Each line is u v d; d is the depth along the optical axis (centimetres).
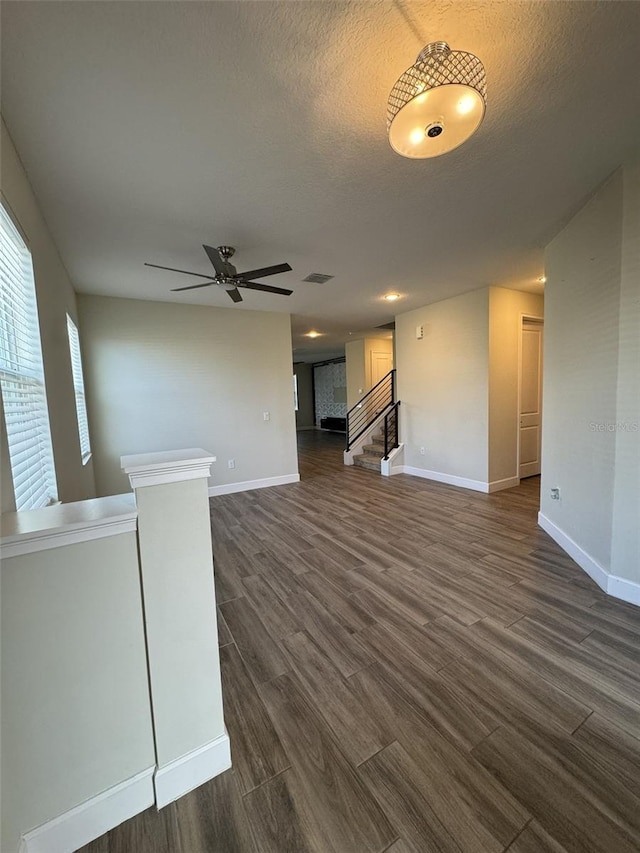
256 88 149
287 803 120
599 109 167
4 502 119
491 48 136
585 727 144
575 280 274
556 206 257
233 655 192
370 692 165
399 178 215
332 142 183
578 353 274
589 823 112
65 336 293
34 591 100
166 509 118
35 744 102
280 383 567
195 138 177
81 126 166
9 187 166
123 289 409
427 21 125
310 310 553
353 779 127
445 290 466
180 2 115
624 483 227
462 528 363
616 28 130
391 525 378
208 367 508
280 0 116
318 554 314
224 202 235
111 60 133
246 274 295
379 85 150
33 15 117
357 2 118
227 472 529
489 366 468
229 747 132
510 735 142
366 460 677
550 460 334
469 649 191
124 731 116
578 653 186
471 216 266
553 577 262
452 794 121
